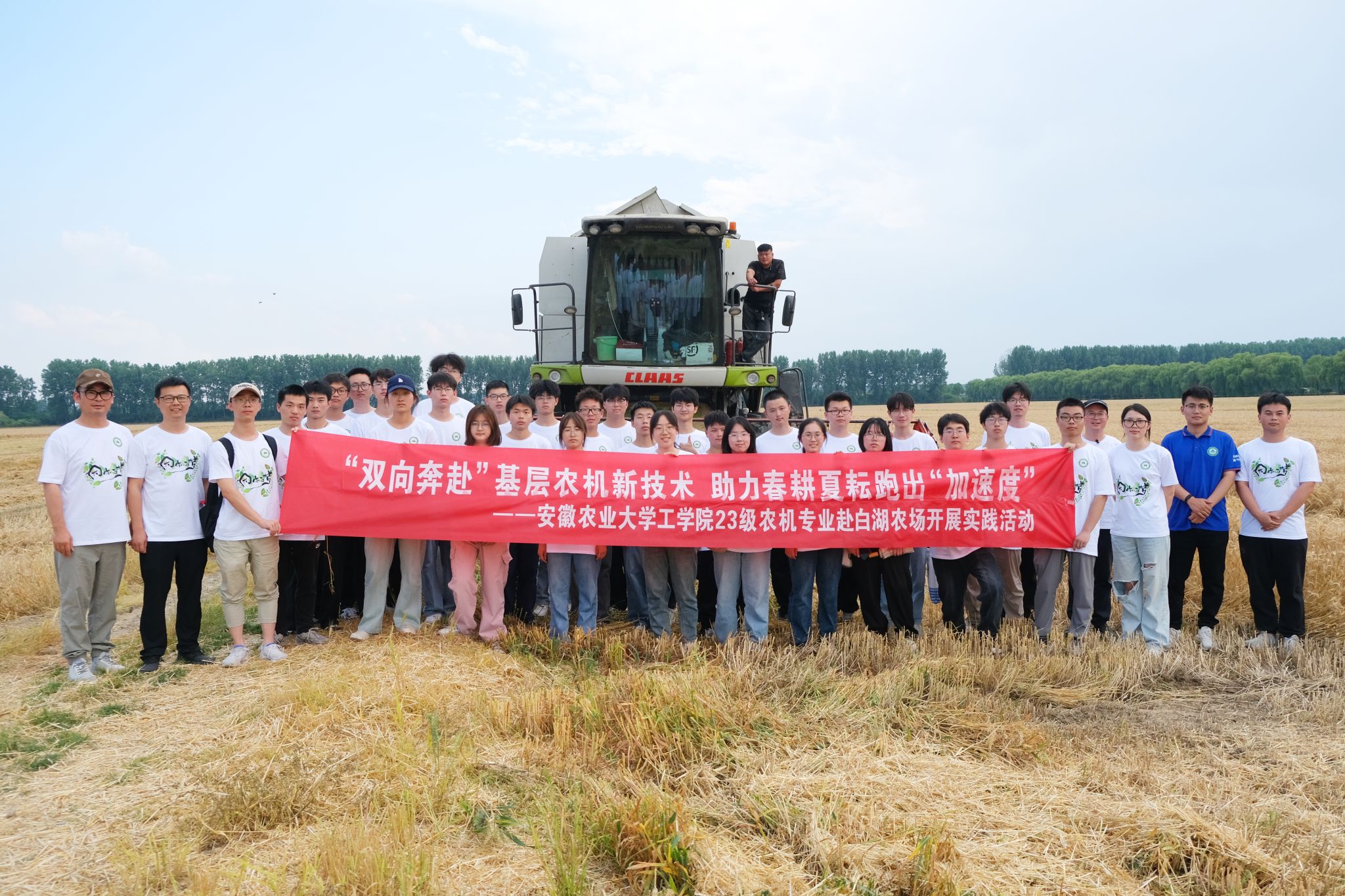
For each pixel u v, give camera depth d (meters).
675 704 5.00
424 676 5.87
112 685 5.84
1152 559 6.86
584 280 12.42
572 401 12.17
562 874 3.42
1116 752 4.89
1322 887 3.54
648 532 6.79
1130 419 6.95
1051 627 7.11
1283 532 6.82
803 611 6.81
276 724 4.98
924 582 7.36
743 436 6.96
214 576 10.51
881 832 3.88
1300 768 4.64
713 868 3.55
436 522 6.80
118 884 3.44
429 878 3.39
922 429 7.82
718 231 11.62
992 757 4.76
